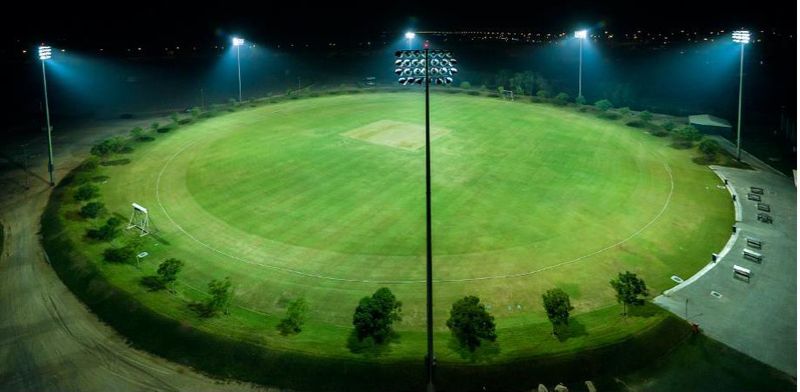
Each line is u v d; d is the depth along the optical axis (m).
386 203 61.16
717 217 58.28
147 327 39.12
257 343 36.91
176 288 44.50
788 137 88.25
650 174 71.12
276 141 85.12
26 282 46.06
